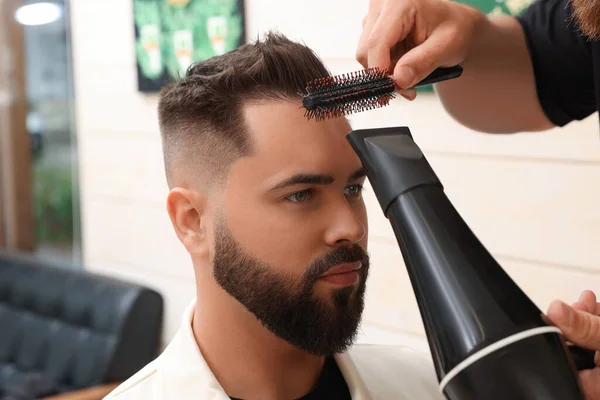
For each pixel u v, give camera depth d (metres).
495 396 0.52
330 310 0.75
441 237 0.57
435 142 1.60
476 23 0.85
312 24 1.76
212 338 0.83
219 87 0.78
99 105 2.40
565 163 1.42
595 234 1.40
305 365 0.85
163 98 0.86
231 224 0.77
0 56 2.75
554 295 1.46
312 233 0.74
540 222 1.47
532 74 0.96
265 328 0.79
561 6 0.93
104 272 2.49
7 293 2.45
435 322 0.55
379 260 1.71
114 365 2.10
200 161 0.80
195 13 2.02
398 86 0.74
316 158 0.73
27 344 2.32
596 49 0.87
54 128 2.67
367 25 0.82
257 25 1.89
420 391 0.95
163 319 2.29
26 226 2.83
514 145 1.48
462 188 1.58
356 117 1.72
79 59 2.44
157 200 2.26
